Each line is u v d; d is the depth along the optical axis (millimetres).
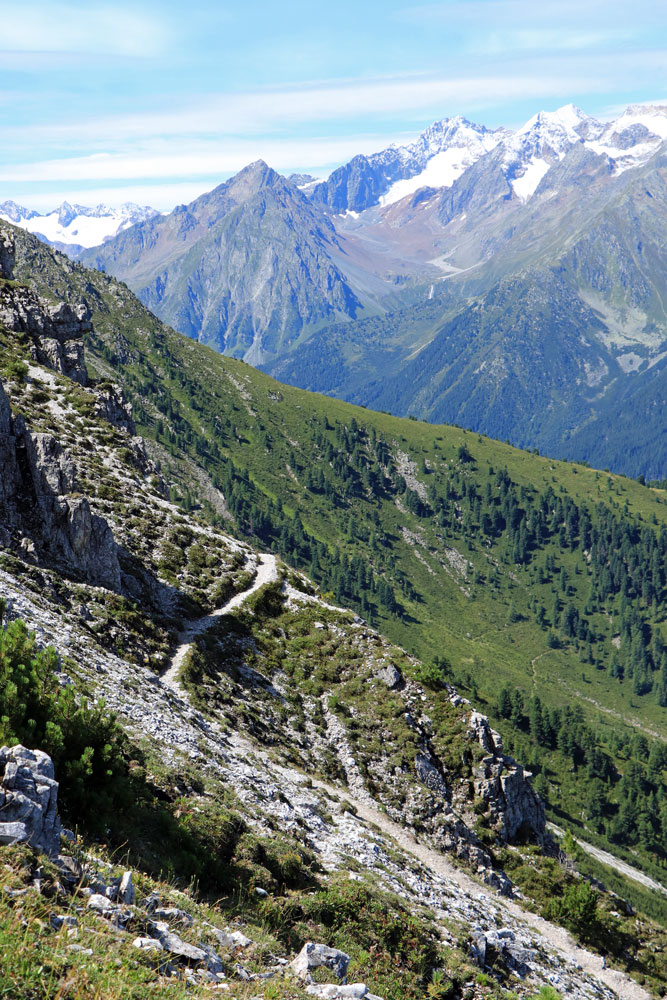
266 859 30188
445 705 70250
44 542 60469
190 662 59156
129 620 59969
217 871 26125
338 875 34344
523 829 65438
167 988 14023
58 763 22250
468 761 65188
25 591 50656
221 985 15961
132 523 81062
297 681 69375
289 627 77312
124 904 17531
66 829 20391
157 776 31172
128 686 45156
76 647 45969
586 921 54406
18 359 100000
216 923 21141
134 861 21984
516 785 66312
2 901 14219
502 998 31688
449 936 34844
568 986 41438
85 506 62781
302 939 26062
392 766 61125
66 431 89438
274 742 56938
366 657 73375
